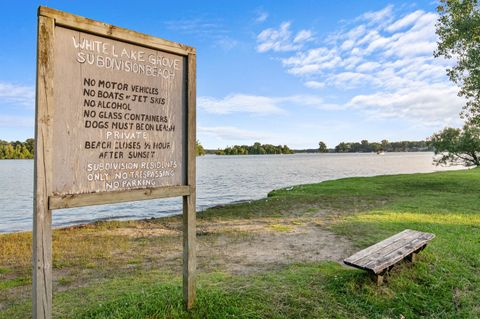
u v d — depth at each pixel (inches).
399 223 347.6
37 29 100.9
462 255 227.0
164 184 136.5
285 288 172.1
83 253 276.1
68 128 109.7
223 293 160.2
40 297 102.0
